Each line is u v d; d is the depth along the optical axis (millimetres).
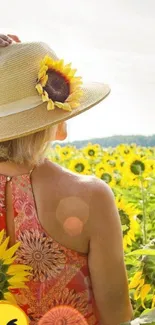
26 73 1993
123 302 2092
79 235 1984
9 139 1933
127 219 3586
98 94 2105
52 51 2080
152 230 4164
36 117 1976
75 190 1982
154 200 5188
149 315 1637
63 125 2080
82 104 2066
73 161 7352
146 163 6035
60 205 1972
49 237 1974
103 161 9203
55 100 1987
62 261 1987
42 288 1978
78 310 2016
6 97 1982
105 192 2000
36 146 1982
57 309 1991
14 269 1836
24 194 1978
